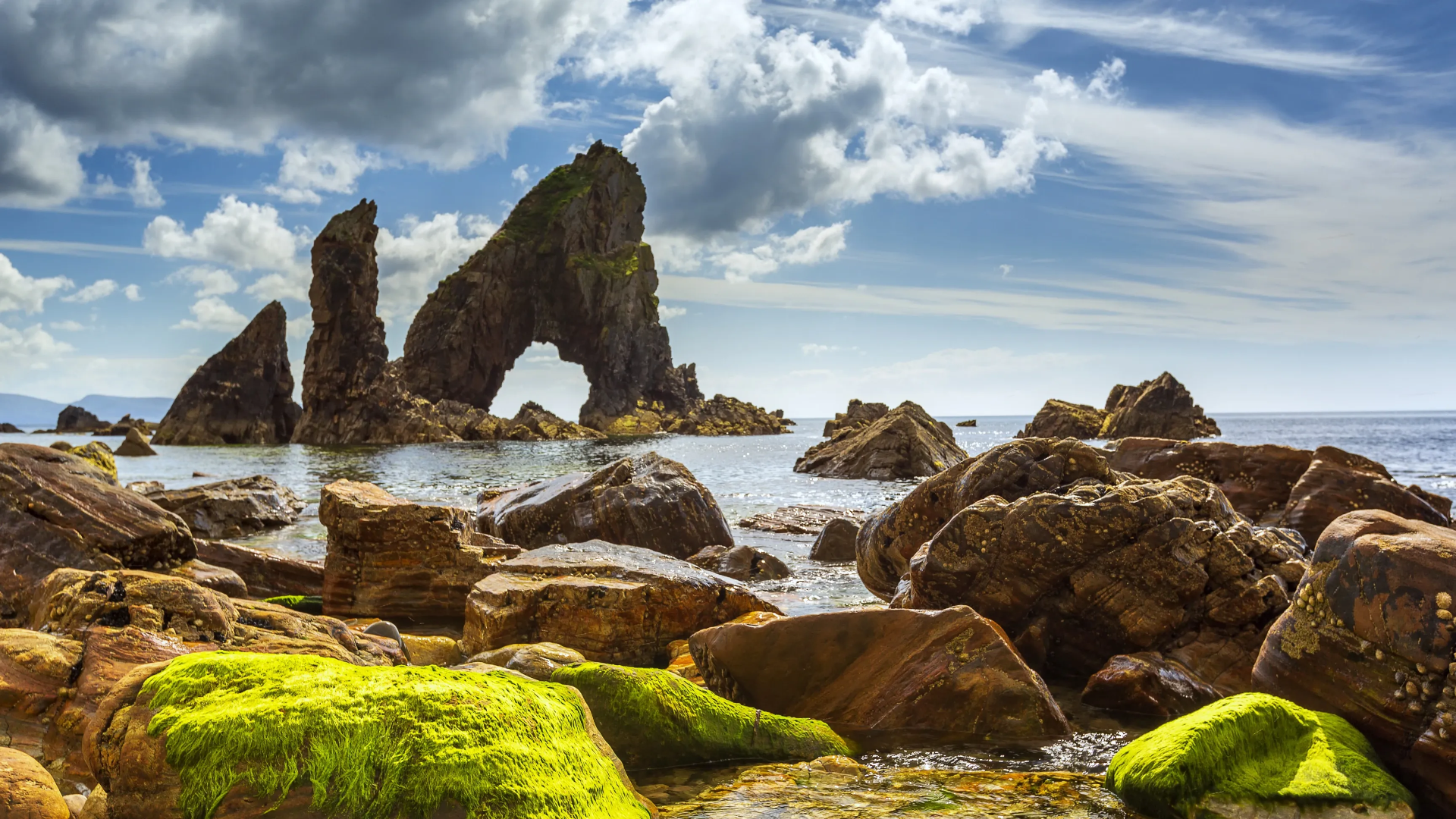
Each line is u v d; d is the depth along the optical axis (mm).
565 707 4973
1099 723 7535
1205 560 8680
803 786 5949
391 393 95625
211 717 4137
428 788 3975
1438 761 5355
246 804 3973
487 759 4121
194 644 7066
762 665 7793
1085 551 8891
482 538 14266
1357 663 5875
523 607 10000
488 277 130375
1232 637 8516
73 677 6312
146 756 4137
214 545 13383
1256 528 9586
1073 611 9008
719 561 15992
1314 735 5672
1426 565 5691
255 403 93812
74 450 20906
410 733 4141
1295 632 6277
